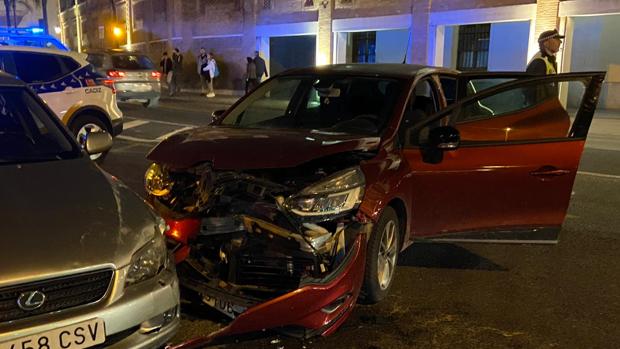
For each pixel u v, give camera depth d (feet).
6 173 10.03
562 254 16.38
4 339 7.43
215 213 11.96
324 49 68.08
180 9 88.69
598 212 20.48
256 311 10.15
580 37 54.80
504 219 14.19
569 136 14.01
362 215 11.45
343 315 10.96
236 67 80.33
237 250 11.43
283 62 76.95
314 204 11.04
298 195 11.14
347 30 65.57
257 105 16.42
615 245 17.16
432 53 57.98
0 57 24.73
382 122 13.93
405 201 12.99
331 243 11.21
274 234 11.35
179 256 11.80
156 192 12.94
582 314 12.61
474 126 13.96
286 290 10.85
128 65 50.57
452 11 55.67
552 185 14.07
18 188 9.56
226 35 81.05
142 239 9.08
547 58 22.97
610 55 53.78
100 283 8.34
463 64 60.23
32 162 10.73
